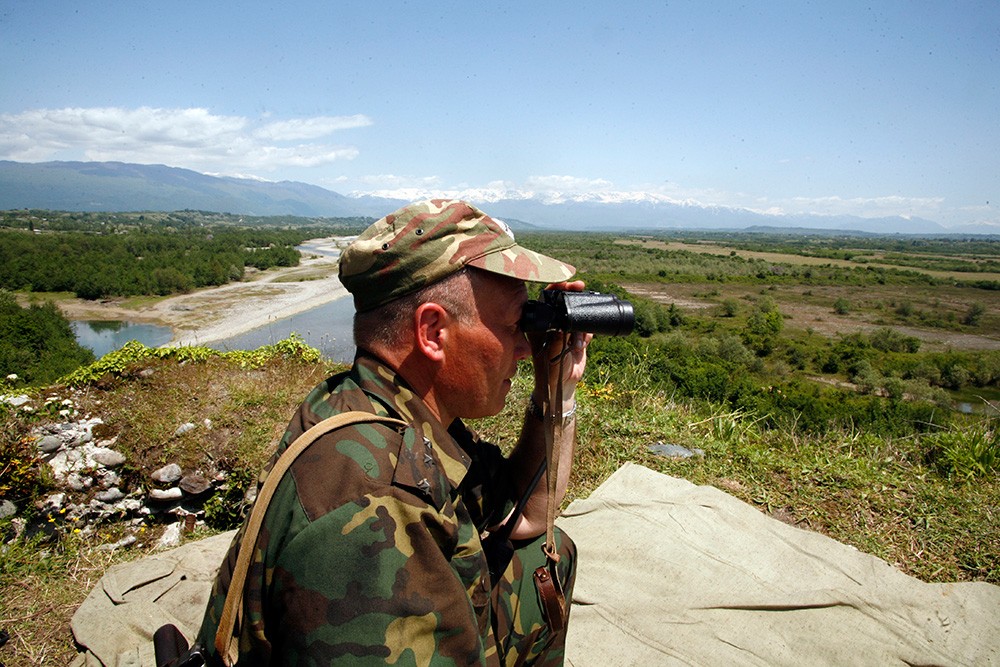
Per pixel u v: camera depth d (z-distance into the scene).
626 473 3.07
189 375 4.50
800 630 2.01
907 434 4.28
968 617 2.07
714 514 2.66
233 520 3.83
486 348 1.05
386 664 0.78
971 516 2.88
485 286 1.04
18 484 3.39
